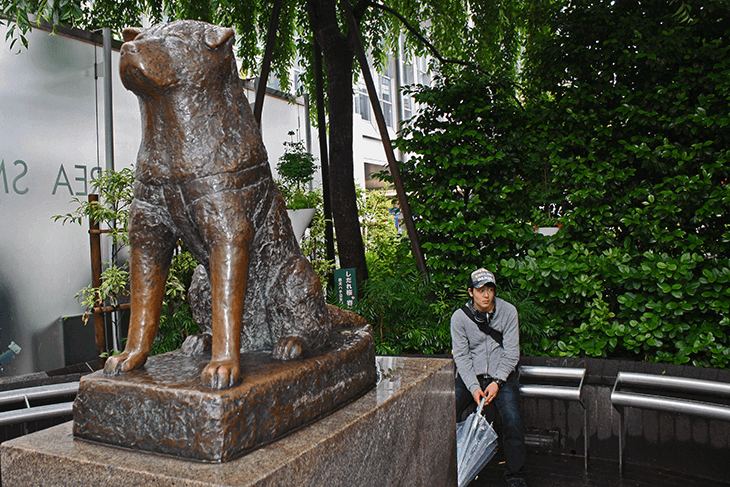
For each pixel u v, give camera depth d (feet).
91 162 13.98
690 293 10.48
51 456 3.94
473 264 13.61
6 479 4.15
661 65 12.18
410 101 45.91
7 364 12.26
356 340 5.70
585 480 9.09
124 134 15.01
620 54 12.96
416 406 5.98
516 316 9.96
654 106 12.51
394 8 20.81
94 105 14.07
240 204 4.50
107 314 13.91
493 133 14.61
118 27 17.81
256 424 3.97
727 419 7.88
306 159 17.94
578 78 13.57
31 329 12.69
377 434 5.04
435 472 6.54
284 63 21.45
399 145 14.32
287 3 19.21
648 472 9.34
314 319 5.26
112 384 4.10
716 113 11.93
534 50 14.99
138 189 4.65
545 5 15.89
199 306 5.49
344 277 14.21
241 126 4.62
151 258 4.80
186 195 4.44
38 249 12.87
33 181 12.82
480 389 9.45
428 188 14.10
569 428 10.41
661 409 8.57
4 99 12.37
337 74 15.51
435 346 11.91
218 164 4.41
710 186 11.33
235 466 3.63
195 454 3.74
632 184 12.89
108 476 3.71
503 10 17.84
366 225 23.12
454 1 19.86
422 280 12.78
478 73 15.99
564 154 13.65
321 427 4.47
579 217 13.02
